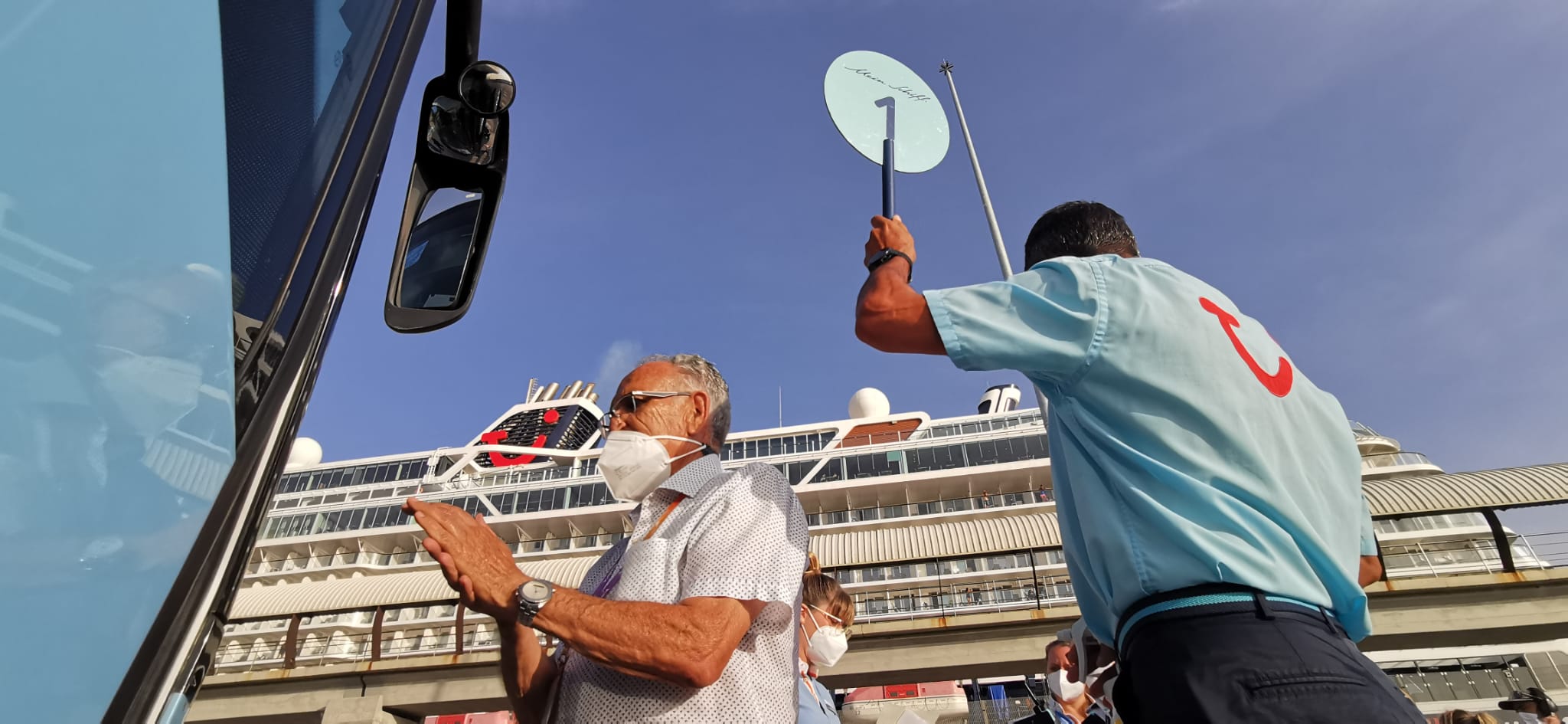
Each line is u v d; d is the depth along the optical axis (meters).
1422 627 16.03
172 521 1.03
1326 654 1.50
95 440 0.94
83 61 1.03
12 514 0.85
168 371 1.05
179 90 1.17
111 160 1.04
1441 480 16.61
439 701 18.77
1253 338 1.89
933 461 57.66
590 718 1.98
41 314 0.92
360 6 1.81
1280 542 1.62
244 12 1.43
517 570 1.92
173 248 1.09
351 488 64.12
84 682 0.89
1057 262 1.92
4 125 0.93
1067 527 2.07
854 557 17.94
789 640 2.08
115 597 0.94
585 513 54.78
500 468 63.50
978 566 43.06
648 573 2.08
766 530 2.08
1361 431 47.56
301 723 19.66
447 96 2.49
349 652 40.09
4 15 0.96
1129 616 1.68
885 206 2.62
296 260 1.37
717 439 2.53
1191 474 1.67
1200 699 1.47
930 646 18.12
